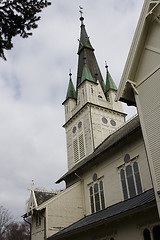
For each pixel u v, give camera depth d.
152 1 14.09
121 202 19.48
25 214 27.30
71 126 36.16
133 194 18.84
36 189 28.86
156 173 12.16
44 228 23.17
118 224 16.92
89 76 36.31
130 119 27.27
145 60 14.59
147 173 17.72
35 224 25.73
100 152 22.47
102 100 35.56
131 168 19.55
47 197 28.38
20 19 9.19
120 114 35.72
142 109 13.96
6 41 9.02
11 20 9.16
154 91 13.52
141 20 14.69
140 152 18.83
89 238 19.28
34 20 9.41
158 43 13.95
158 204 11.65
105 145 26.12
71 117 36.06
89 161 24.06
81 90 35.97
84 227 18.23
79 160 32.31
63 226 23.70
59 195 24.77
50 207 23.95
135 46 14.86
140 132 18.89
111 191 21.16
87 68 37.34
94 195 23.72
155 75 13.71
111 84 38.38
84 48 43.97
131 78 14.96
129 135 19.06
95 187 23.78
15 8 9.15
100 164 23.42
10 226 65.12
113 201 20.62
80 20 49.06
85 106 33.59
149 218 14.62
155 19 14.22
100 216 18.95
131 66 14.84
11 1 9.05
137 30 14.88
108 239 17.45
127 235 15.95
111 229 17.39
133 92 15.13
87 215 24.17
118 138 21.89
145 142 13.18
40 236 23.81
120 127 28.95
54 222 23.53
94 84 36.09
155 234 14.15
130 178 19.44
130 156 19.77
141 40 14.76
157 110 13.05
